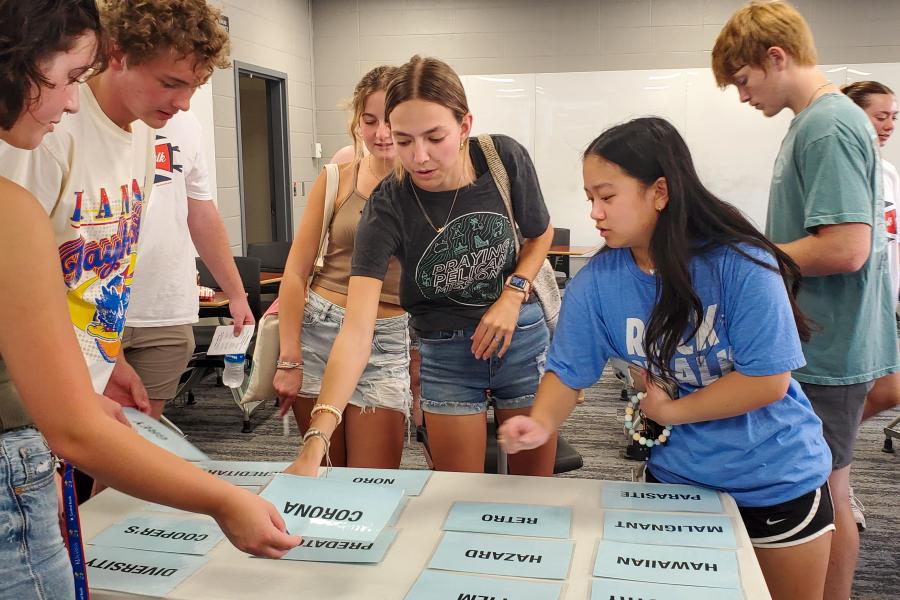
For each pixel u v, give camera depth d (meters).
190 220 2.39
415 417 3.76
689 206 1.23
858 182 1.76
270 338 2.22
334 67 7.43
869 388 1.95
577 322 1.40
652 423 1.42
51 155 1.27
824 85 1.88
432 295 1.82
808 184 1.82
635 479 1.54
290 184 6.99
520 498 1.32
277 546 0.99
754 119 6.70
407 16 7.21
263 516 0.98
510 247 1.80
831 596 2.00
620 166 1.22
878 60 6.62
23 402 0.88
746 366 1.25
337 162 2.47
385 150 1.99
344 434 2.25
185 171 2.23
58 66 0.83
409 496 1.34
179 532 1.24
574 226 7.16
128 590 1.05
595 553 1.12
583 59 6.98
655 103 6.88
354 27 7.31
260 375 2.24
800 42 1.84
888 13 6.54
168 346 2.29
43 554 0.93
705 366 1.32
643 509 1.27
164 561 1.14
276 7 6.54
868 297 1.87
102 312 1.42
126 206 1.45
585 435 4.12
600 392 4.98
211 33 1.33
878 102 2.68
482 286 1.82
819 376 1.91
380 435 2.16
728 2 6.70
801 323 1.37
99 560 1.14
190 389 4.64
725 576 1.04
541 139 7.11
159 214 2.16
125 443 0.90
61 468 1.08
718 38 1.98
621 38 6.90
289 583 1.06
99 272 1.40
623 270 1.34
